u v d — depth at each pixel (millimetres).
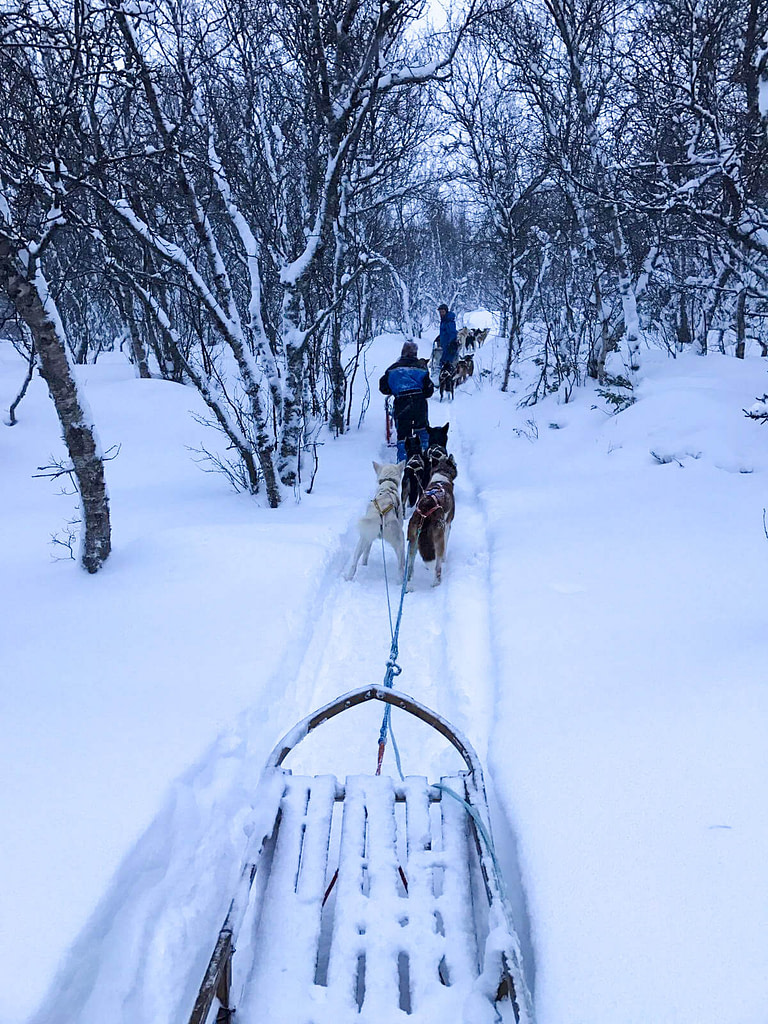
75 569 5867
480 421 13539
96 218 7730
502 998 2172
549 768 3092
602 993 2043
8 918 2361
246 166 9250
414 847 2711
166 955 2568
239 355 7367
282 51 9094
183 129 7051
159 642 4543
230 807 3328
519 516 7418
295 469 8156
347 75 7629
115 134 7238
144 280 8766
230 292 7395
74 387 5301
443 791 2924
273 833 2789
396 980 2252
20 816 2859
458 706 4148
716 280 13875
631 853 2518
